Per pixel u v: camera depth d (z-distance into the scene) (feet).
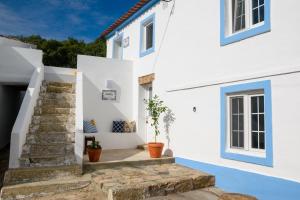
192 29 23.44
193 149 22.43
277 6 16.05
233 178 18.20
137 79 32.78
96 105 31.19
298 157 14.42
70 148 20.72
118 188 15.67
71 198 15.99
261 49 16.88
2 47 26.78
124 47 37.65
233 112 19.49
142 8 32.40
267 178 15.88
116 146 30.09
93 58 31.53
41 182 16.98
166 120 26.55
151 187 16.72
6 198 15.42
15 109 39.75
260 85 16.74
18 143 18.28
